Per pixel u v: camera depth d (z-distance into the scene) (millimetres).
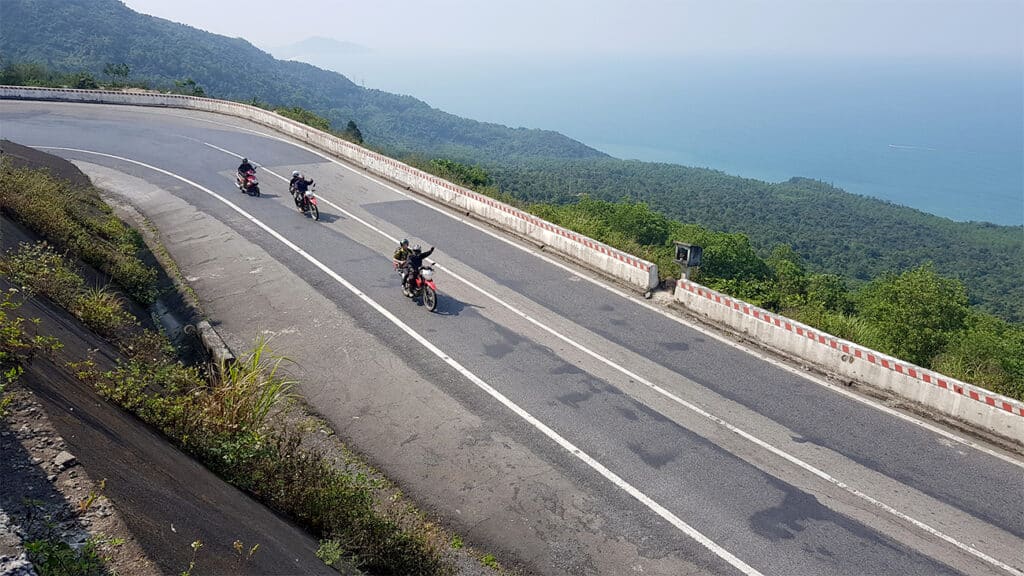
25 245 9695
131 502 4500
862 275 97625
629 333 13094
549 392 10852
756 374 11633
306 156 26672
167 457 5867
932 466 9164
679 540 7793
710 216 124750
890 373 10891
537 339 12680
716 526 8008
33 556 3623
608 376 11414
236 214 19281
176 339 12281
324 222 19031
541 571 7332
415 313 13570
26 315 7199
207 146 27422
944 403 10312
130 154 25562
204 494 5492
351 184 23203
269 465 6816
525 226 18484
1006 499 8523
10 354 5660
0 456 4512
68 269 10727
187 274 15258
